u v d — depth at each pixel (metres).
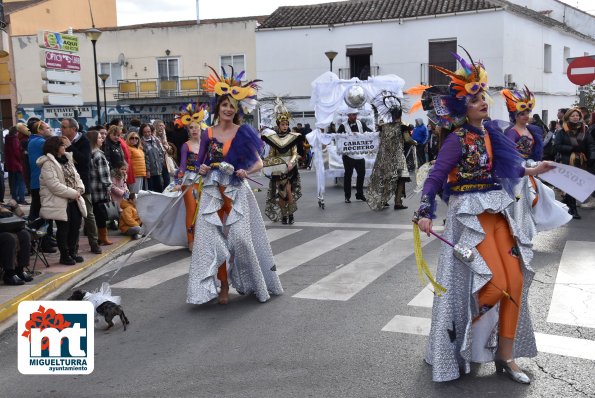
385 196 11.73
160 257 8.39
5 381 4.43
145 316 5.78
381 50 27.44
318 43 28.47
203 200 5.83
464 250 3.84
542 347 4.59
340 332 5.08
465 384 4.02
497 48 25.33
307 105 28.95
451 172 4.04
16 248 6.85
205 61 31.88
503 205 3.92
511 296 3.90
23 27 32.59
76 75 15.24
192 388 4.15
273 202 10.74
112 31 32.62
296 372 4.32
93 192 9.06
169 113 31.97
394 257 7.69
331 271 7.14
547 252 7.69
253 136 5.84
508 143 4.02
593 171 10.66
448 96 3.98
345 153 13.09
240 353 4.73
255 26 31.05
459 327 3.99
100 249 8.72
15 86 32.44
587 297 5.77
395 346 4.72
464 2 26.50
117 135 10.13
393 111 11.62
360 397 3.90
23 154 11.99
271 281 6.19
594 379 4.04
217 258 5.75
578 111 10.74
